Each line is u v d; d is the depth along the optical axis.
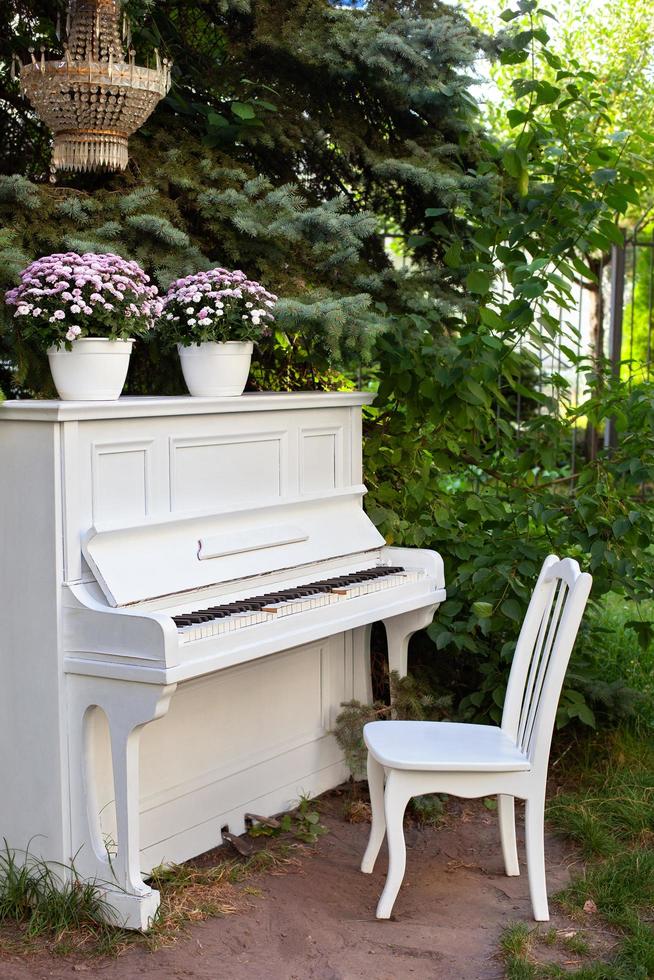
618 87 10.15
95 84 3.53
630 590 4.22
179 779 3.42
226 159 4.38
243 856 3.50
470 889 3.34
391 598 3.69
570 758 4.32
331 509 4.00
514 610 4.17
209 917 3.07
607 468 4.40
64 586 2.94
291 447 3.82
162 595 3.08
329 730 4.12
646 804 3.87
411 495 4.68
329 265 4.21
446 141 4.84
